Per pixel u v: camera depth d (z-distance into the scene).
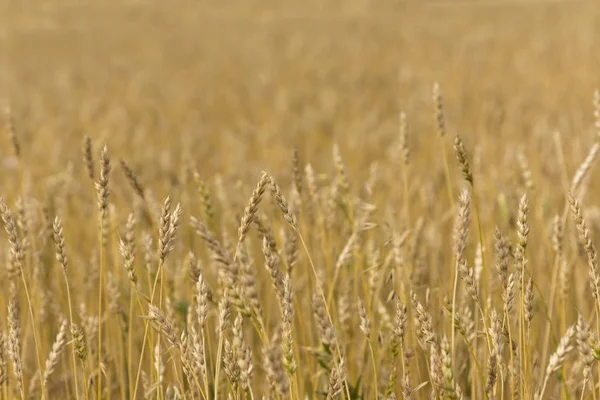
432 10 55.62
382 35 39.62
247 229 2.56
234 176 8.32
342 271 4.47
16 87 23.17
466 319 3.45
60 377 4.40
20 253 2.96
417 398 3.62
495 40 32.28
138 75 25.80
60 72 27.06
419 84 20.39
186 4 59.75
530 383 3.07
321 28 44.94
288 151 10.75
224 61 30.22
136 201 5.77
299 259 5.01
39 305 4.39
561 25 37.84
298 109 17.08
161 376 2.99
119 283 4.63
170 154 9.65
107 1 56.06
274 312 4.81
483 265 2.92
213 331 3.95
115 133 12.88
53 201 6.08
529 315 2.84
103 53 34.69
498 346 2.71
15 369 2.89
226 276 2.20
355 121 13.84
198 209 6.56
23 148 11.09
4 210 2.90
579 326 2.68
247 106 17.64
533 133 10.60
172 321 3.42
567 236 5.04
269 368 2.12
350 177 7.97
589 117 12.85
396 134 12.38
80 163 9.00
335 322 3.93
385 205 6.69
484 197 5.82
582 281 4.52
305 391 4.11
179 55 33.16
